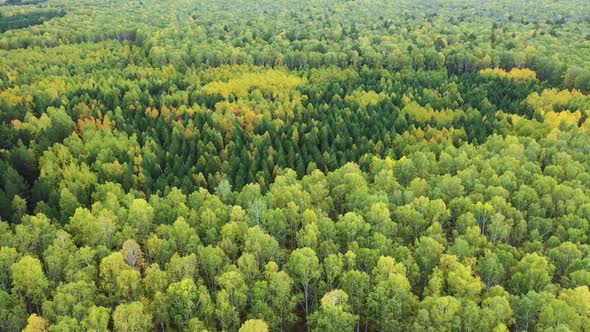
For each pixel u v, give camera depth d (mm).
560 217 83875
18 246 77375
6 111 135750
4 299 63875
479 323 57312
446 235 86125
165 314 63438
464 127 129750
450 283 64062
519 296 66062
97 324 57906
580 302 59469
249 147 119188
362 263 71938
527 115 137125
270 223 80188
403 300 61812
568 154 105938
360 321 70375
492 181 92750
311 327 70125
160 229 78375
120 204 92438
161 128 130500
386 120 132750
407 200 88062
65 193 90000
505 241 82188
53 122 130500
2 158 111938
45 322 58875
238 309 66750
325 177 99062
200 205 88750
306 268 66688
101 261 68188
